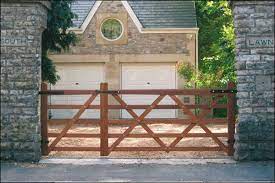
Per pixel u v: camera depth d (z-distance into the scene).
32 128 10.12
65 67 20.00
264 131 9.93
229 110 10.60
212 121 10.64
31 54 10.12
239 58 9.95
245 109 9.95
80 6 20.77
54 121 10.78
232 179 8.59
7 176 8.89
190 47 19.83
